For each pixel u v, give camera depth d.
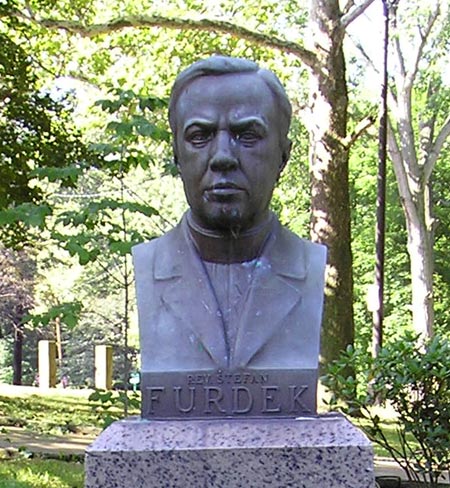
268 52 15.92
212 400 3.31
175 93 3.46
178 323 3.41
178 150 3.45
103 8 16.23
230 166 3.29
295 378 3.30
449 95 22.64
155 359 3.36
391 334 25.73
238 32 12.45
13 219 6.04
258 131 3.34
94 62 16.06
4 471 7.01
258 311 3.41
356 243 26.34
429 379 6.22
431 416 6.28
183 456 3.09
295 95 19.44
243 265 3.50
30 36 15.49
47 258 27.45
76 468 7.34
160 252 3.58
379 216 15.73
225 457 3.09
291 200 25.25
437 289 26.89
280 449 3.08
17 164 12.52
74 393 16.20
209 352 3.33
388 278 26.03
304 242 3.59
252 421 3.20
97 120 17.52
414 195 22.30
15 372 31.02
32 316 5.88
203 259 3.52
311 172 12.79
